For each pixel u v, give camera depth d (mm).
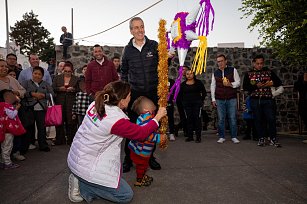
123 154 4562
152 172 3533
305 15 5176
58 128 5941
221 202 2523
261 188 2867
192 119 6266
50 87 5441
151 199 2621
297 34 5516
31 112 4984
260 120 5285
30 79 5289
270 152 4652
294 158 4164
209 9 2609
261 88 5266
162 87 3141
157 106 3701
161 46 3188
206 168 3691
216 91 5840
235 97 5773
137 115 3701
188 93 6137
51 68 10359
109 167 2314
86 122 2383
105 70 4988
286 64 9586
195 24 2820
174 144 5762
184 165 3875
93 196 2512
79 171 2307
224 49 9461
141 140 2441
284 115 9453
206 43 2623
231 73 5738
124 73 3830
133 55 3646
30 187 3059
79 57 8828
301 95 5844
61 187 3047
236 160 4113
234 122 5766
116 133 2283
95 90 4945
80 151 2318
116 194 2361
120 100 2396
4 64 4613
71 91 5875
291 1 5273
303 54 5859
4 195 2820
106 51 8953
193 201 2557
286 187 2881
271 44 6258
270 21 5859
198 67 2627
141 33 3541
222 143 5746
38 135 5188
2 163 3857
